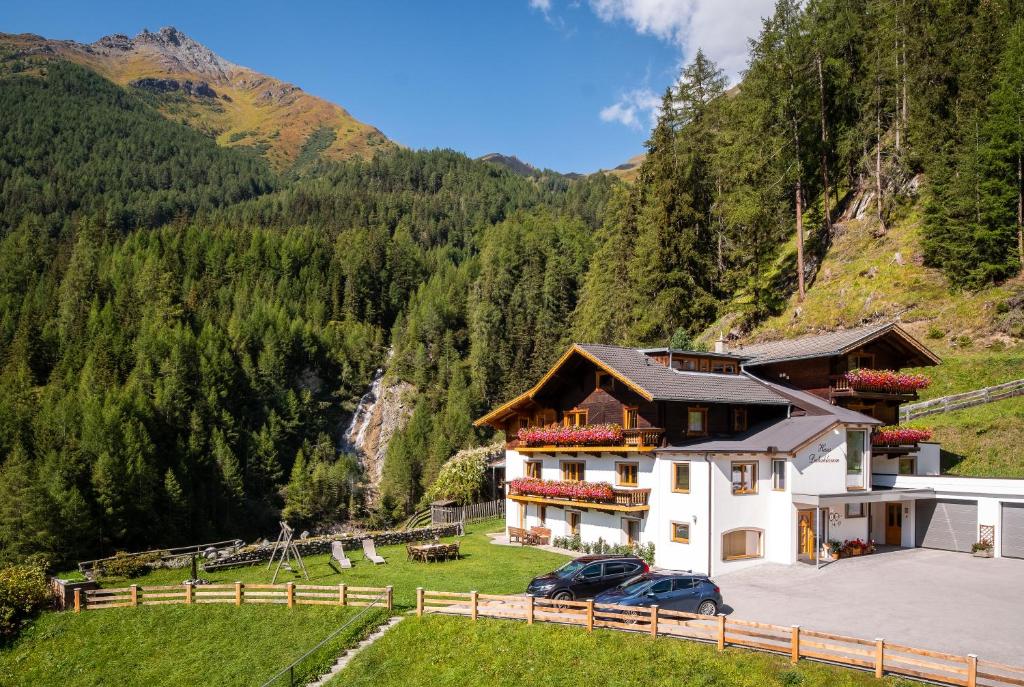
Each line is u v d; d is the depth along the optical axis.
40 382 105.75
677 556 31.97
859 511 34.78
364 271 145.12
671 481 32.59
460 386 109.25
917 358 40.84
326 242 163.38
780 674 18.25
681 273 69.75
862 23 77.75
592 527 37.44
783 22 72.56
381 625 26.12
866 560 32.16
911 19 69.38
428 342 125.94
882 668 17.34
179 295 129.75
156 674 25.11
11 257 154.25
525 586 29.61
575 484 36.59
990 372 48.59
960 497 33.50
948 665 16.53
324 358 124.94
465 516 50.66
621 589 23.69
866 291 61.38
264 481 96.62
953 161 59.91
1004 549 31.92
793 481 31.92
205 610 28.86
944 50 65.69
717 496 31.02
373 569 34.38
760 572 30.56
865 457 34.78
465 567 34.09
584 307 93.62
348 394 123.31
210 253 147.38
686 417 34.69
